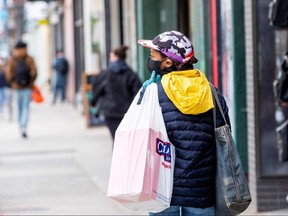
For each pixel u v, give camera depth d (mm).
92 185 16875
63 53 47531
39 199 15406
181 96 7504
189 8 19844
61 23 48750
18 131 29453
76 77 39562
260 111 13023
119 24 26484
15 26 73312
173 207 7867
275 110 13016
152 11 22375
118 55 17953
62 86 44656
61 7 47312
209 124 7652
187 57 7777
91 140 25406
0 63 36031
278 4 12211
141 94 7570
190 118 7570
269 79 12984
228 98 14492
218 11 14883
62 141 25391
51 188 16625
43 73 63188
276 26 12453
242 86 13930
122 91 17922
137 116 7465
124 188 7352
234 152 7641
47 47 59906
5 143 25391
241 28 13836
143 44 7867
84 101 28953
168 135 7559
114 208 14281
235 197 7582
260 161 13102
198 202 7621
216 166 7672
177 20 20359
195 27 16750
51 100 48031
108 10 28156
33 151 23078
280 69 12594
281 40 12938
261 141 13086
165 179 7504
